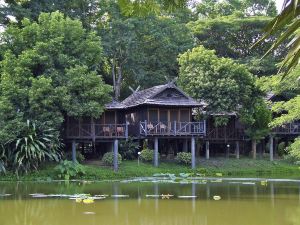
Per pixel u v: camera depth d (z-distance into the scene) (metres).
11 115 28.83
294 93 37.00
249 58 45.31
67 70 30.12
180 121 35.09
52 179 29.03
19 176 28.61
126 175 31.17
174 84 35.53
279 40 3.31
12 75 29.78
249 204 18.41
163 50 43.50
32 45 31.27
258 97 36.44
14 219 15.15
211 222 14.61
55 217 15.49
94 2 41.38
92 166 32.06
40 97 28.97
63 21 31.55
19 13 35.59
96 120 33.47
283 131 38.91
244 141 41.03
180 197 20.55
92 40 32.53
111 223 14.46
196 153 39.00
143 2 4.10
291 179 29.86
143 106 34.69
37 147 28.25
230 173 34.41
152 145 37.88
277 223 14.29
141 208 17.42
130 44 41.06
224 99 35.03
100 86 30.67
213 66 35.41
